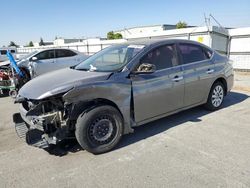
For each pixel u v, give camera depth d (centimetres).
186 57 470
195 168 313
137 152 362
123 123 380
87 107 346
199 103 505
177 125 465
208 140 395
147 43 430
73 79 357
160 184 282
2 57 2064
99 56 465
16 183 294
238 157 338
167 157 344
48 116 333
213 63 520
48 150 377
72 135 362
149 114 412
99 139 357
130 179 294
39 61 977
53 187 284
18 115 416
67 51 1085
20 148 389
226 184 278
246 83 901
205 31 1298
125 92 372
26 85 395
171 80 430
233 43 1355
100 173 310
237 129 439
